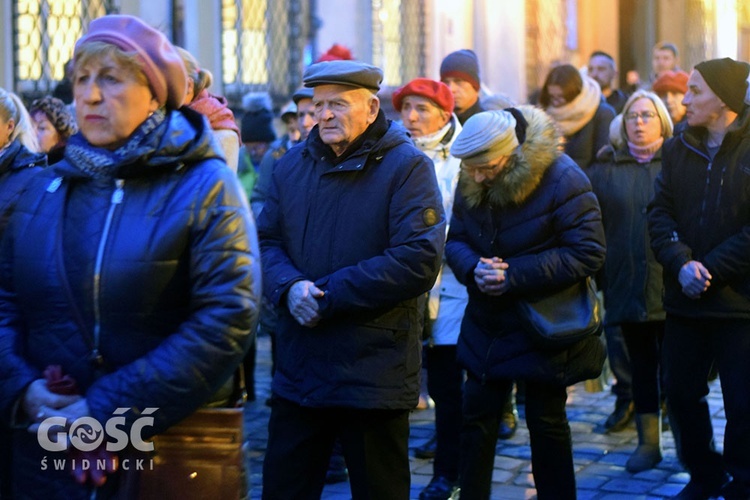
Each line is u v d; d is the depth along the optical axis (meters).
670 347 7.19
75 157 4.07
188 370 3.90
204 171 4.04
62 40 14.57
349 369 5.59
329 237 5.71
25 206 4.18
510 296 6.46
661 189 7.16
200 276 3.97
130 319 3.97
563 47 24.84
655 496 7.68
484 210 6.63
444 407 7.58
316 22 18.23
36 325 4.09
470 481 6.66
